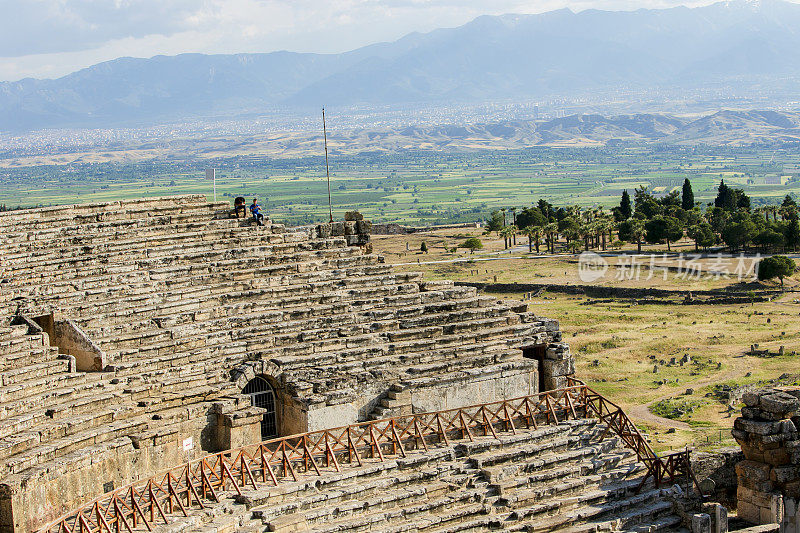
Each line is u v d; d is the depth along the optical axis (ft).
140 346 142.41
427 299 174.70
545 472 139.95
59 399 123.54
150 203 201.77
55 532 106.63
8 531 104.58
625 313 409.28
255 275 173.27
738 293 442.50
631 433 152.66
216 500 116.98
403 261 606.55
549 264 559.79
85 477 115.55
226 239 185.98
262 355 146.72
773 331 357.20
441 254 641.40
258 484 122.31
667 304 430.61
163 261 171.73
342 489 123.95
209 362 141.79
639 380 289.33
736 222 547.08
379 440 138.31
